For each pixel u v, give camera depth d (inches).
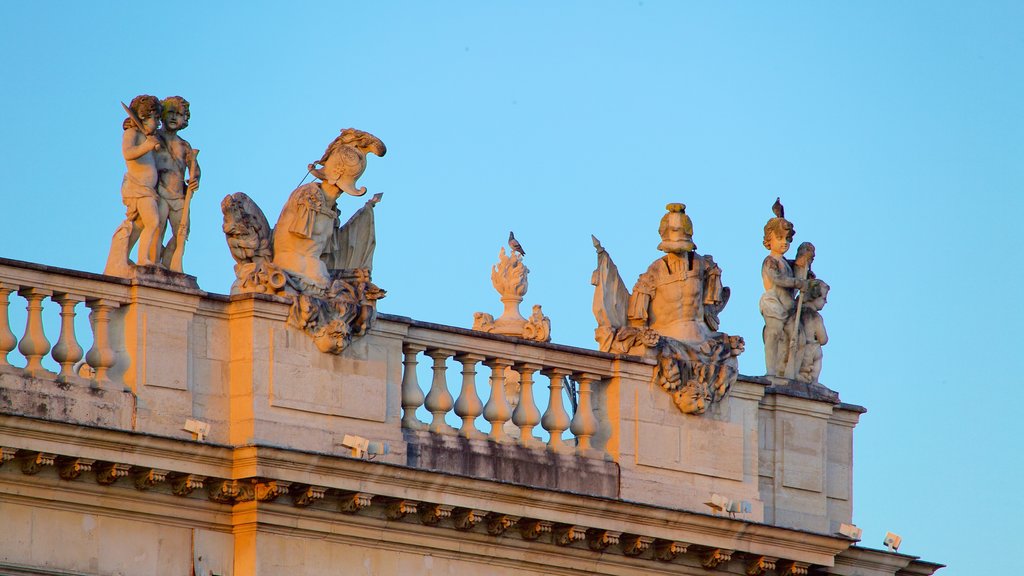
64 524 5167.3
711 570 5910.4
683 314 6018.7
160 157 5393.7
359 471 5388.8
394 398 5561.0
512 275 6186.0
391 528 5487.2
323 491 5359.3
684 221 6043.3
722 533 5876.0
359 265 5610.2
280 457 5295.3
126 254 5334.6
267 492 5310.0
